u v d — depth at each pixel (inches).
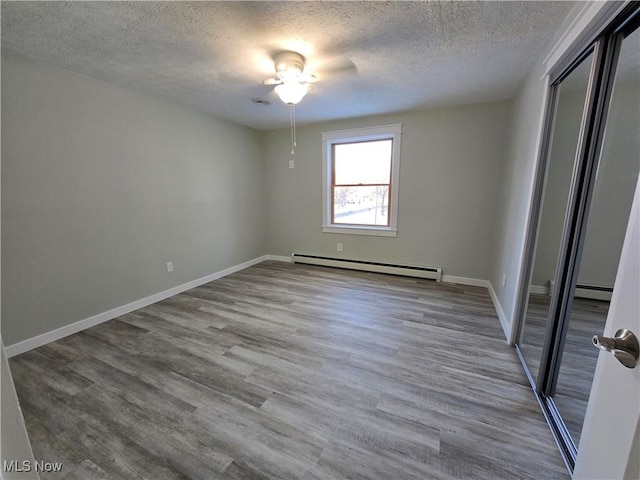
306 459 55.1
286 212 191.5
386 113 147.9
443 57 86.6
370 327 103.2
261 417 64.6
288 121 163.3
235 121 161.6
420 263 158.7
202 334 99.3
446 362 82.7
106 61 88.0
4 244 83.8
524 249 84.4
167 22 68.4
